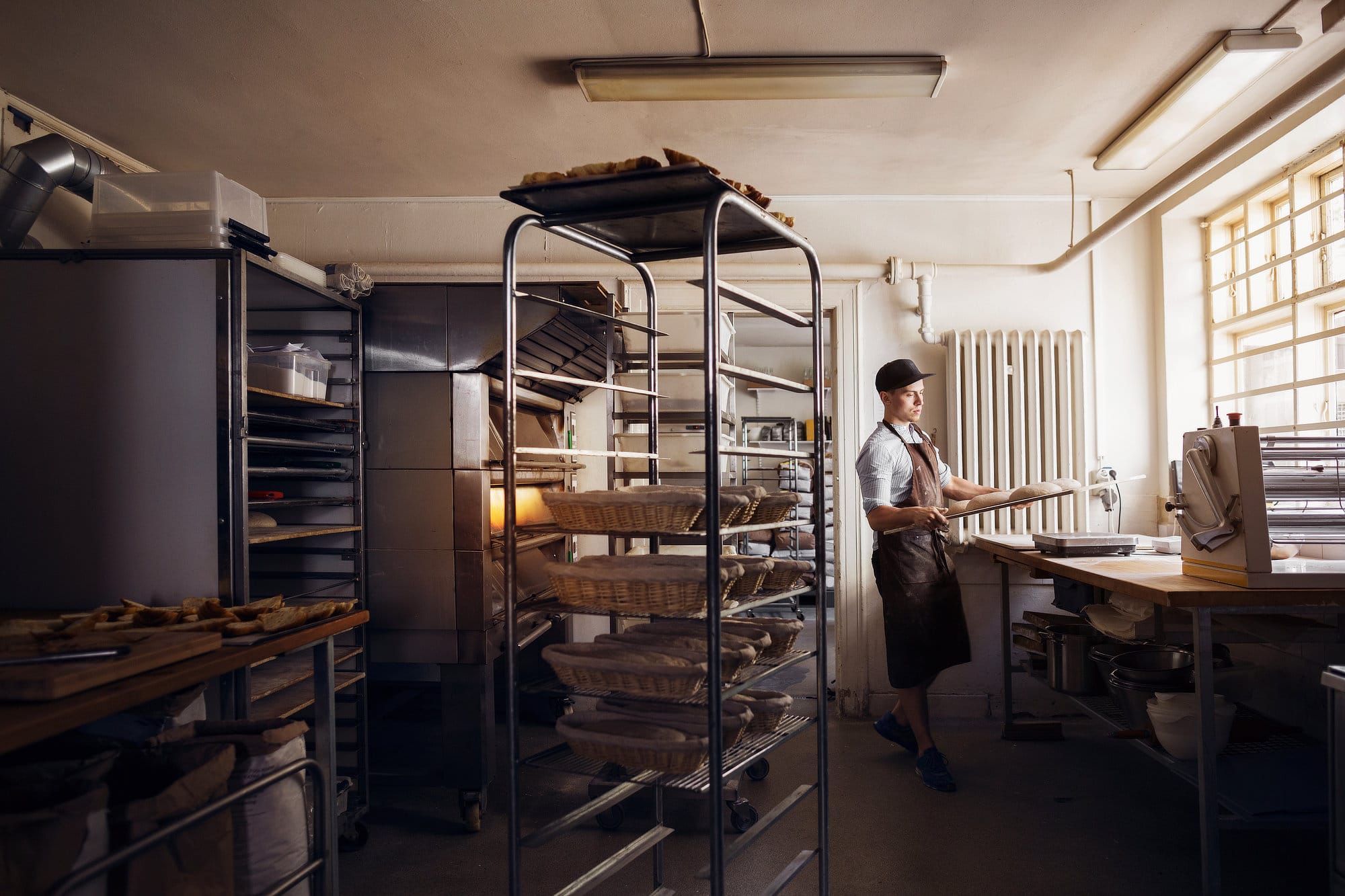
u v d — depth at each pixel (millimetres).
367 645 3113
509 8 2531
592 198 1798
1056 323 4223
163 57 2805
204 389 2336
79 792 1389
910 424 3439
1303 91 2371
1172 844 2740
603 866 1974
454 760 2969
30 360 2377
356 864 2680
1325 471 2629
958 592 3326
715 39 2725
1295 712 3164
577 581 1846
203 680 1646
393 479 3154
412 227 4316
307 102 3158
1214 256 4051
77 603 2348
